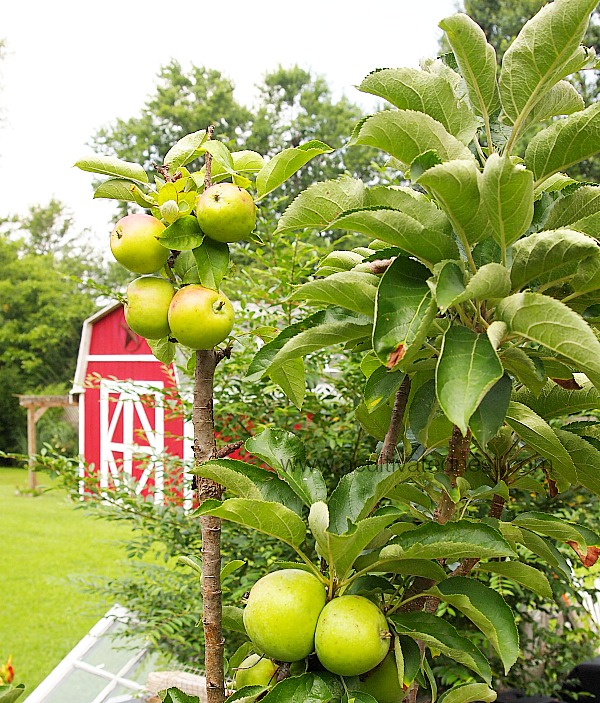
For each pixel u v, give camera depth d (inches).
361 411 67.2
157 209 57.6
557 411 64.6
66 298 1205.1
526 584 61.9
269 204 149.2
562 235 45.3
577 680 153.8
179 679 124.4
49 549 432.1
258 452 57.4
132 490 150.3
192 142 62.3
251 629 49.3
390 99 55.0
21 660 258.1
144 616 140.1
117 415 540.4
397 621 50.9
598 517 141.8
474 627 137.4
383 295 46.3
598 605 177.6
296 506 56.2
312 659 51.0
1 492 689.6
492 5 663.1
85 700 133.3
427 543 49.2
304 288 51.7
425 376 61.0
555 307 42.4
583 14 46.3
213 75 1112.2
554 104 56.5
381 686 51.4
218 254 55.3
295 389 66.0
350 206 57.9
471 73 54.4
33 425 698.2
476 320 49.0
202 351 55.9
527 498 137.9
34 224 1715.1
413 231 46.8
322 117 1092.5
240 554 144.3
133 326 56.1
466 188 44.8
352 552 49.0
